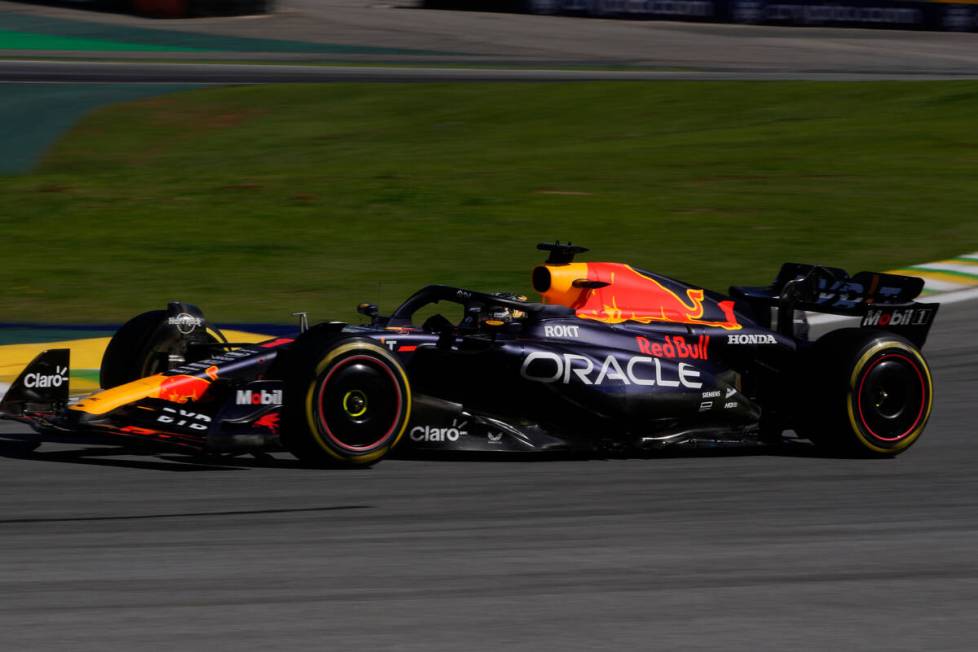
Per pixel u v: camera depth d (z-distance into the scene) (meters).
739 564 17.25
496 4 161.50
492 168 72.19
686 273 48.38
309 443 21.88
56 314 40.59
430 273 48.19
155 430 21.47
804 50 137.00
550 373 24.02
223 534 18.22
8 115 84.62
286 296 44.03
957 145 79.50
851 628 14.70
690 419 25.30
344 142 81.88
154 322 25.23
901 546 18.41
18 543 17.62
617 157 75.88
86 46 121.56
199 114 88.88
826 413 24.98
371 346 22.28
